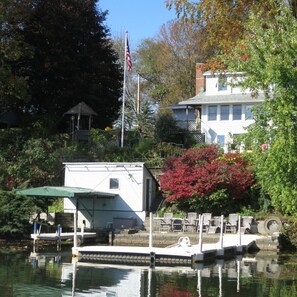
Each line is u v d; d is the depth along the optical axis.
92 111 45.22
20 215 28.70
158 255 22.48
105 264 21.44
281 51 14.58
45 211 31.16
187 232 29.97
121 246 26.23
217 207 32.41
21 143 41.78
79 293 15.25
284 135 14.17
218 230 30.45
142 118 47.38
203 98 47.22
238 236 26.91
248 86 15.58
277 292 15.62
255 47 15.14
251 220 30.23
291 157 14.05
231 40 25.91
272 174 15.03
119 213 33.69
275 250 26.75
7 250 25.09
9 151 40.47
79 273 18.88
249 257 24.39
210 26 26.84
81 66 48.44
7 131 44.03
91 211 34.09
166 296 14.99
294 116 14.40
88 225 33.81
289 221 28.69
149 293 15.38
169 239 28.47
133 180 33.72
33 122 46.53
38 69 47.03
